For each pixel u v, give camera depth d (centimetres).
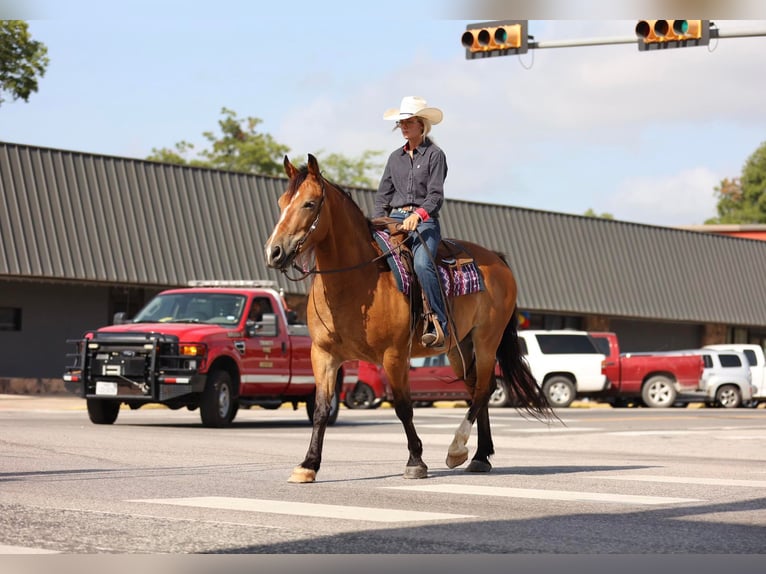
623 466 1145
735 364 3447
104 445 1296
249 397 1877
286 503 764
